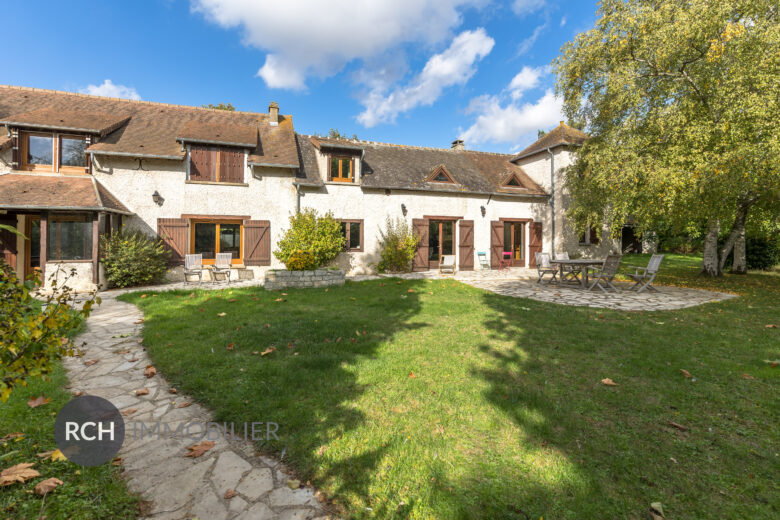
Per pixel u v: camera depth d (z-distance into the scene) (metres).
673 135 10.34
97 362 4.42
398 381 3.75
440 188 15.59
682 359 4.45
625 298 8.96
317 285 10.59
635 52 11.35
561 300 8.59
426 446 2.63
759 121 8.51
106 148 11.38
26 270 11.01
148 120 13.70
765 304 8.15
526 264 17.48
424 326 5.97
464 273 15.28
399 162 16.77
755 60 8.97
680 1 10.61
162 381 3.87
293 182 13.52
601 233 18.12
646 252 27.38
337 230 13.60
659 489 2.25
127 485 2.26
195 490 2.23
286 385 3.62
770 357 4.55
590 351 4.78
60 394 3.42
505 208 16.94
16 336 1.96
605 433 2.86
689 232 21.05
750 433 2.88
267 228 13.42
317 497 2.18
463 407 3.22
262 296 8.78
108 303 8.11
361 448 2.61
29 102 12.56
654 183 10.16
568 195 17.09
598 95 12.31
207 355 4.45
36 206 9.26
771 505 2.12
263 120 16.09
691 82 10.84
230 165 13.12
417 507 2.07
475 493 2.18
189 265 11.93
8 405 3.06
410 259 14.75
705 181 9.47
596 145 12.95
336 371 3.96
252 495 2.19
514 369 4.12
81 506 2.03
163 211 12.29
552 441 2.73
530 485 2.25
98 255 10.16
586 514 2.03
